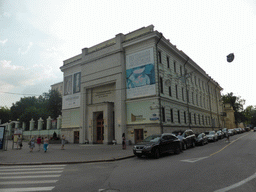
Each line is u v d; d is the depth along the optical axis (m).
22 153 16.92
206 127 40.81
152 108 23.33
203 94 42.94
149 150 12.31
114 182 6.50
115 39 27.88
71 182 6.72
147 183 6.16
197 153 14.05
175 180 6.38
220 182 5.97
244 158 10.44
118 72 26.56
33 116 56.94
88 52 32.16
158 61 24.98
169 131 24.39
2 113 80.00
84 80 31.48
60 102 51.06
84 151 18.00
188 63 34.84
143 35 24.81
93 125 28.84
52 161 12.12
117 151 17.25
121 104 25.41
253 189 5.23
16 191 5.70
